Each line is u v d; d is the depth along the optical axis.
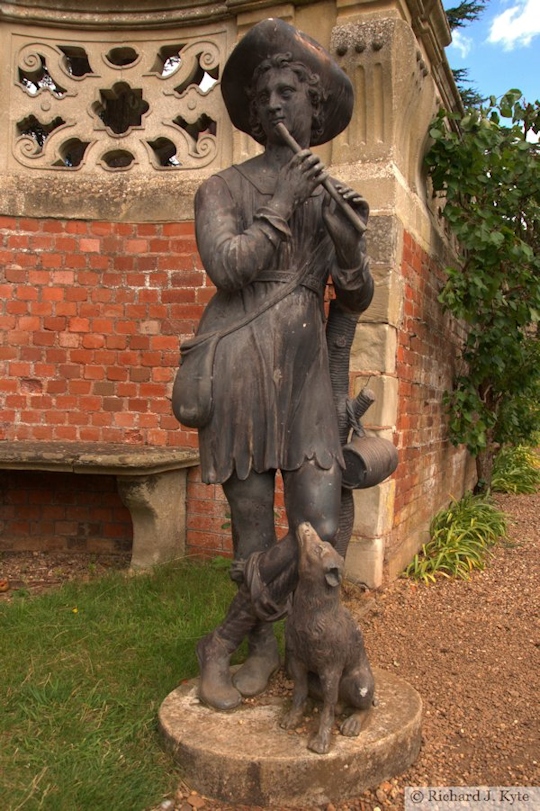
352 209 2.30
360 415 2.65
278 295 2.32
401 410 4.60
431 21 4.61
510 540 5.97
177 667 2.95
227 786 2.16
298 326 2.33
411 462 4.96
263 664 2.62
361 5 4.24
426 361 5.33
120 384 4.71
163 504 4.36
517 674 3.27
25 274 4.71
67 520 4.83
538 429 7.82
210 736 2.27
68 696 2.70
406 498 4.86
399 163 4.44
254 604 2.35
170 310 4.64
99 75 4.76
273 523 2.51
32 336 4.73
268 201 2.34
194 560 4.52
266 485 2.44
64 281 4.70
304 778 2.15
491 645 3.62
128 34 4.75
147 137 4.73
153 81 4.73
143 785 2.16
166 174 4.70
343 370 2.64
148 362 4.68
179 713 2.43
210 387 2.32
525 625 3.93
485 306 5.62
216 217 2.31
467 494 6.90
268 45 2.30
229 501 2.50
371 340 4.16
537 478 9.18
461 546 5.25
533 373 6.61
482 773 2.39
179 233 4.62
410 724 2.38
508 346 6.03
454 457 6.76
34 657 3.04
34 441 4.71
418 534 5.29
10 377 4.74
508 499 8.18
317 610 2.21
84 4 4.64
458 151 5.05
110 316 4.70
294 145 2.26
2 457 4.06
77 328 4.71
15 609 3.57
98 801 2.09
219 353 2.33
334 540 2.34
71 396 4.74
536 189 5.46
